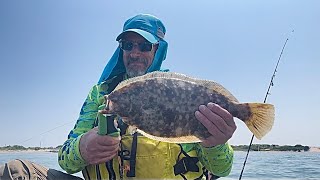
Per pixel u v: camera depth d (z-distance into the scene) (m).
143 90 0.63
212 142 0.63
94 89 0.80
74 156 0.68
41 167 0.69
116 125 0.65
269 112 0.63
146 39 0.78
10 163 0.66
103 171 0.71
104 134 0.63
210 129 0.60
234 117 0.64
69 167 0.70
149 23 0.87
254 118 0.64
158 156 0.71
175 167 0.72
